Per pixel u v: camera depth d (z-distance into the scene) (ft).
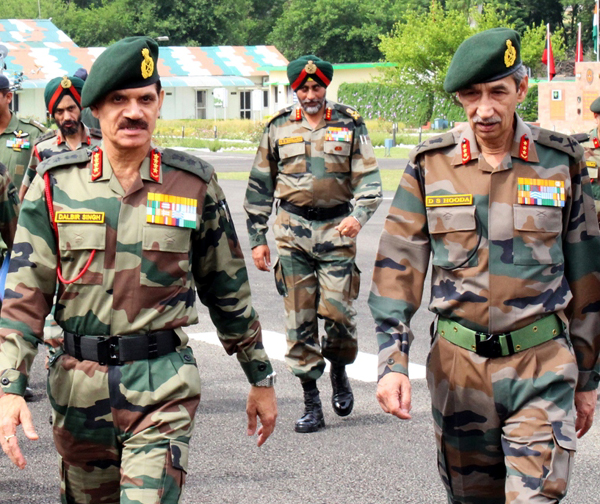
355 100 192.75
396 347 12.09
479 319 11.94
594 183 25.00
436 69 133.49
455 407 12.19
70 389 11.48
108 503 12.04
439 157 12.35
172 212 11.62
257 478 17.65
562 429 11.50
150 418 11.28
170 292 11.59
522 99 12.20
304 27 249.96
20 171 23.94
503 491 12.44
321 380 24.86
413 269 12.51
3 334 11.28
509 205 12.01
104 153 11.67
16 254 11.61
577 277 12.38
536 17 223.92
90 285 11.43
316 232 20.88
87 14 280.31
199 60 235.81
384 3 248.11
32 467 18.58
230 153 135.33
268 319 31.40
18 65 212.23
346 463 18.39
